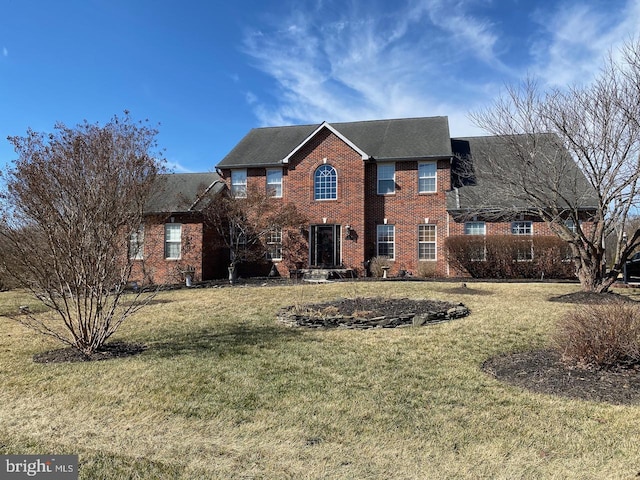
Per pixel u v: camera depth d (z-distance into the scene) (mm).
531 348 7258
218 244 22234
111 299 13992
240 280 20297
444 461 3861
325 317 9500
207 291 15820
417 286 15562
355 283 16828
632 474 3545
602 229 12688
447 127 23188
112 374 6387
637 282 17594
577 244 13133
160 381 6043
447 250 19484
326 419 4781
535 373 6004
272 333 8820
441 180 21297
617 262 12555
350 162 21703
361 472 3707
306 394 5496
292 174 22344
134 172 7836
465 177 21688
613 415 4629
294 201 22234
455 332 8414
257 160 23219
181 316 10938
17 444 4297
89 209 7195
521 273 18453
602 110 12039
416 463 3844
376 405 5117
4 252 7203
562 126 12344
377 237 21938
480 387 5602
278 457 3990
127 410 5129
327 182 21984
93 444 4301
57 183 6961
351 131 24547
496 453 3967
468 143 23500
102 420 4887
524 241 18375
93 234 7348
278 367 6559
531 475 3588
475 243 18844
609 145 12008
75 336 7512
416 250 21406
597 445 4039
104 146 7516
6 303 15156
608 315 6258
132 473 3713
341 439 4324
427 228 21438
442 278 18625
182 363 6828
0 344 8516
